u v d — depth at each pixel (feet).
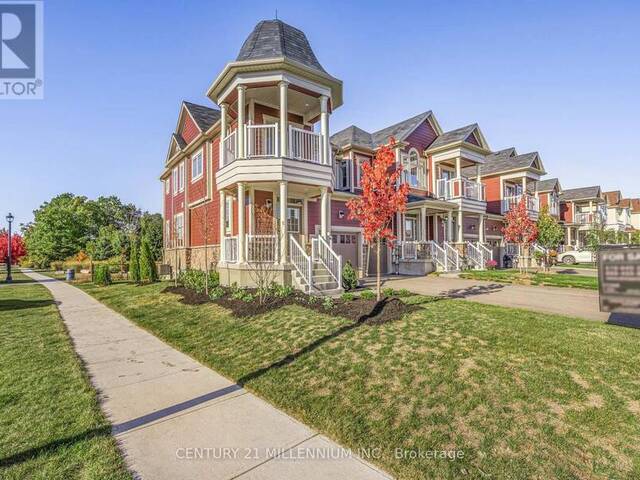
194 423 11.78
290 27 39.65
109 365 17.69
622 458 9.20
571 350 15.65
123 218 181.88
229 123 45.19
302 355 17.24
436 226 67.82
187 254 58.39
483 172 85.05
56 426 11.47
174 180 68.23
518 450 9.66
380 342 17.92
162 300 35.55
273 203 43.70
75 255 137.69
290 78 34.42
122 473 9.07
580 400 11.84
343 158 57.72
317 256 37.06
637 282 17.02
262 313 25.40
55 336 23.27
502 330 18.65
